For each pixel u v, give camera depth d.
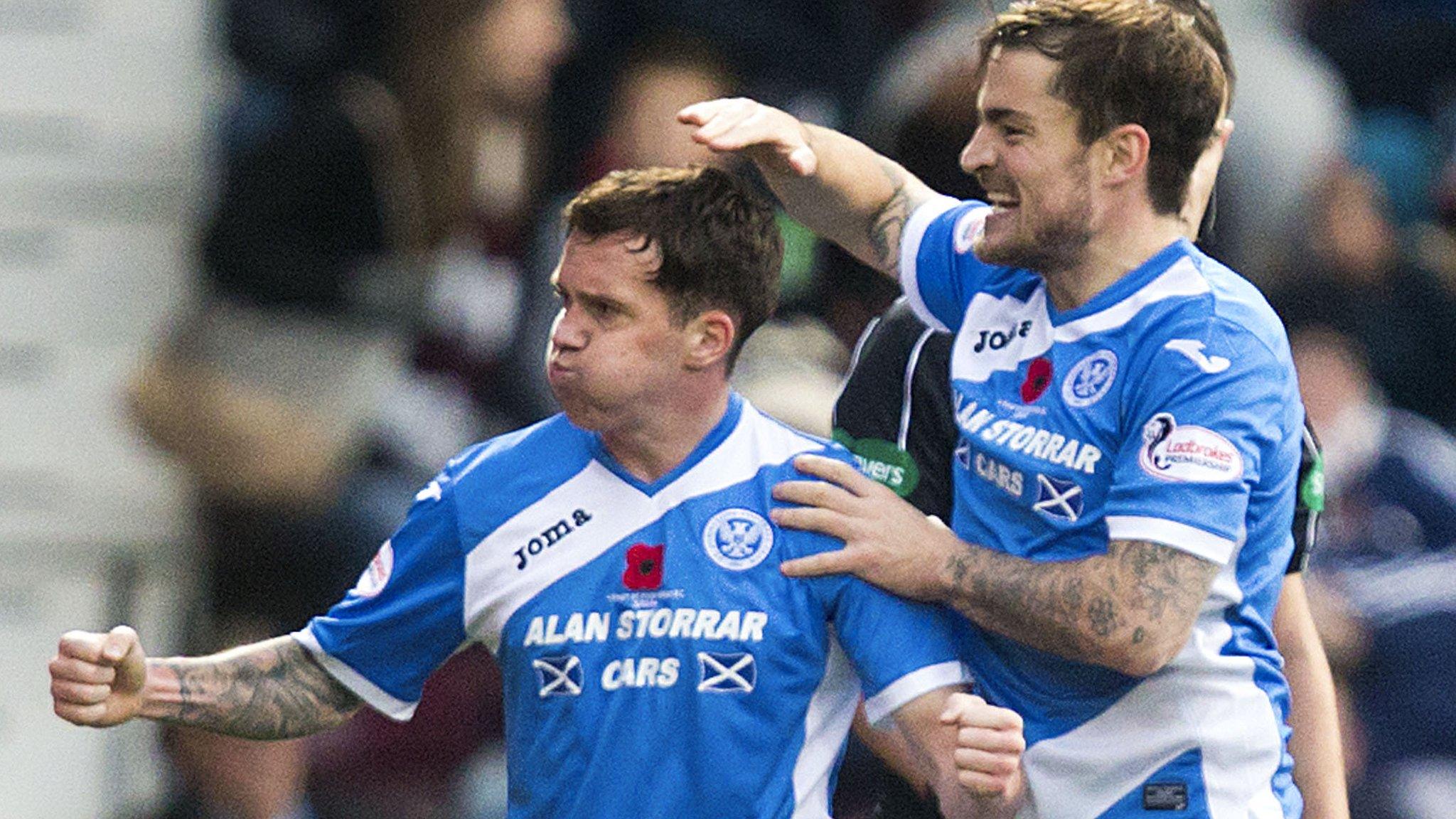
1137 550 12.83
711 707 13.07
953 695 12.91
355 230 21.91
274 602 21.23
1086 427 13.18
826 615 13.30
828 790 13.36
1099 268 13.30
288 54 22.94
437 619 13.55
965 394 13.76
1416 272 29.06
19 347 23.00
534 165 24.83
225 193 21.86
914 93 17.91
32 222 23.14
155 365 21.97
